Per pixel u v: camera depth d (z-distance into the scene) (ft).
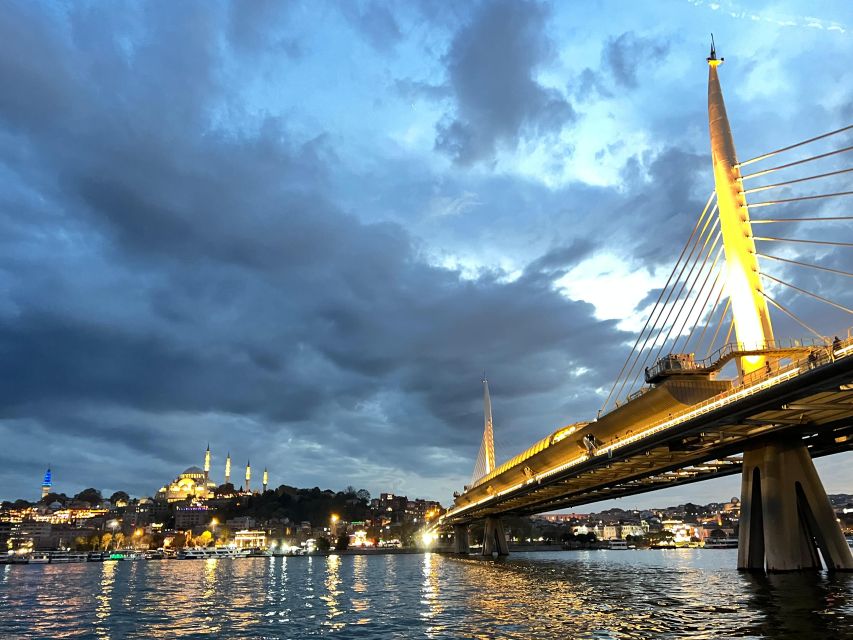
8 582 362.94
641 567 383.45
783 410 175.11
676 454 241.76
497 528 651.25
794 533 193.36
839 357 143.74
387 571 410.72
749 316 214.90
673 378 214.69
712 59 247.29
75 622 174.09
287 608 195.21
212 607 204.44
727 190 228.43
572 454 308.40
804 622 119.14
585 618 144.25
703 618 132.57
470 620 151.33
